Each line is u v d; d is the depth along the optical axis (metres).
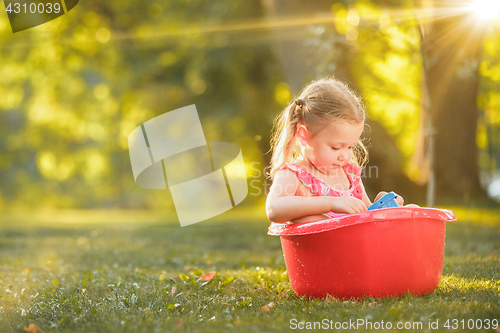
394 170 8.52
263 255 4.94
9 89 15.03
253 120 12.91
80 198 20.73
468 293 2.45
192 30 11.88
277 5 8.51
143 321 2.15
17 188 20.12
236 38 11.87
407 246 2.26
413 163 8.87
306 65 8.33
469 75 5.98
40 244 6.11
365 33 5.86
